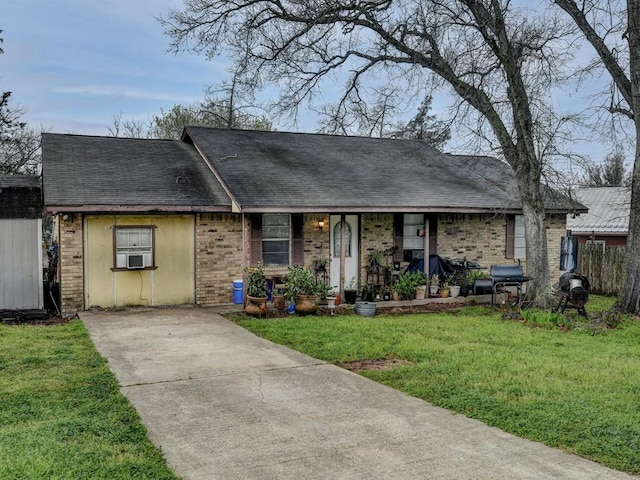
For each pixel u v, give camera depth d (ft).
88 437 15.69
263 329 32.99
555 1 40.93
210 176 45.85
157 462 14.26
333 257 46.73
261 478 13.60
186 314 37.86
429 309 43.52
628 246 40.40
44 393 19.76
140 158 47.21
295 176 46.11
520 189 42.88
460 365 24.82
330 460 14.70
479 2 40.19
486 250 53.11
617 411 18.71
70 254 38.04
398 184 49.39
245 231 40.34
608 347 29.35
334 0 42.29
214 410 18.54
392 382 22.22
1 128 91.09
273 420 17.70
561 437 16.31
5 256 37.17
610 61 41.04
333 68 48.65
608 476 13.91
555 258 56.65
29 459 13.94
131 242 40.14
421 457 14.97
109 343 28.58
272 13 44.96
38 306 37.91
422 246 50.72
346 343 29.14
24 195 38.81
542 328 34.76
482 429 17.07
